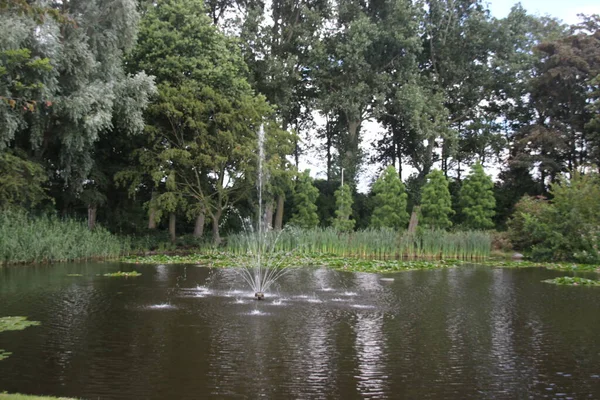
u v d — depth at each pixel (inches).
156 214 914.7
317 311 363.9
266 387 205.2
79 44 695.7
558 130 1263.5
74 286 472.4
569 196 809.5
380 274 607.8
